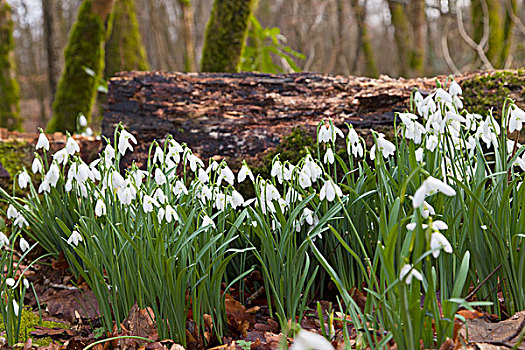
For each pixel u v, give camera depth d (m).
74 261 2.27
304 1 17.67
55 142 4.45
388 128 3.51
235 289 2.71
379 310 1.88
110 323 2.31
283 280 2.26
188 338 2.20
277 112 3.82
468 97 3.49
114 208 2.36
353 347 1.87
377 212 2.38
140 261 2.26
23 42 22.52
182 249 2.15
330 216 2.20
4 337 2.35
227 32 6.18
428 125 2.12
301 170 2.33
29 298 2.92
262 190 2.34
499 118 3.34
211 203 2.36
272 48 7.49
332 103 3.78
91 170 2.41
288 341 2.06
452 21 14.92
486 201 2.12
